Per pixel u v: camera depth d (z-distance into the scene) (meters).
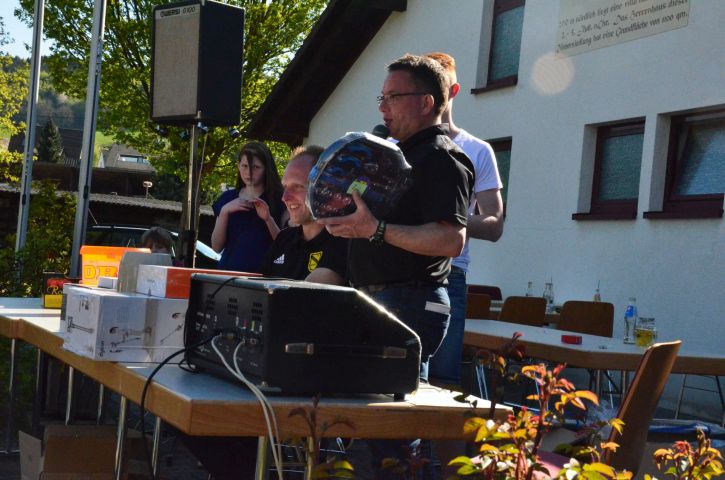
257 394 2.16
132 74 17.45
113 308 2.70
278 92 14.67
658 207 8.47
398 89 2.83
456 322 3.99
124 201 19.67
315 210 2.52
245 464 3.23
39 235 9.27
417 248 2.55
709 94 7.92
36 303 5.05
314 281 3.22
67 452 3.61
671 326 8.09
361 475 4.77
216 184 18.58
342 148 2.43
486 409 2.34
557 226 9.60
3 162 21.44
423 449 2.84
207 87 5.36
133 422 5.64
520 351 2.05
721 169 8.02
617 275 8.74
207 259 10.64
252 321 2.29
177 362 2.75
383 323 2.33
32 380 5.77
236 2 18.28
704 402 7.75
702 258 7.85
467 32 11.46
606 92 9.08
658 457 2.53
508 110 10.52
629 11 8.82
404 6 12.83
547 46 9.94
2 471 4.65
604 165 9.32
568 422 3.21
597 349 4.55
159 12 5.57
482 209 4.22
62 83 17.80
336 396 2.32
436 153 2.68
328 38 13.79
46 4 17.39
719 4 7.87
